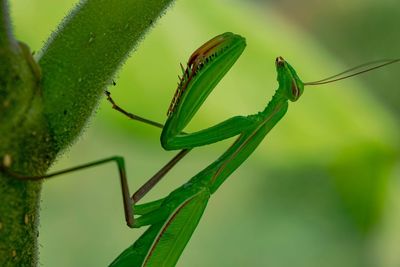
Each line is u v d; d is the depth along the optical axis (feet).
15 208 0.74
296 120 0.88
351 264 1.47
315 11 1.88
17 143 0.74
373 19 1.93
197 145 0.89
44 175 0.76
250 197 1.69
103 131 0.89
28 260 0.75
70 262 1.61
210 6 0.90
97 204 1.64
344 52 1.93
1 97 0.74
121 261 0.90
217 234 1.75
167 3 0.77
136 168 1.67
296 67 0.89
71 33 0.76
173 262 0.91
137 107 0.88
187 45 0.89
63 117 0.75
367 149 0.87
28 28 0.89
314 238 1.51
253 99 0.90
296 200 1.51
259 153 0.88
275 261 1.66
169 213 0.90
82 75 0.76
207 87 0.87
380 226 0.90
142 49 0.88
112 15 0.76
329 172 0.88
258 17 0.90
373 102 0.88
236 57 0.87
